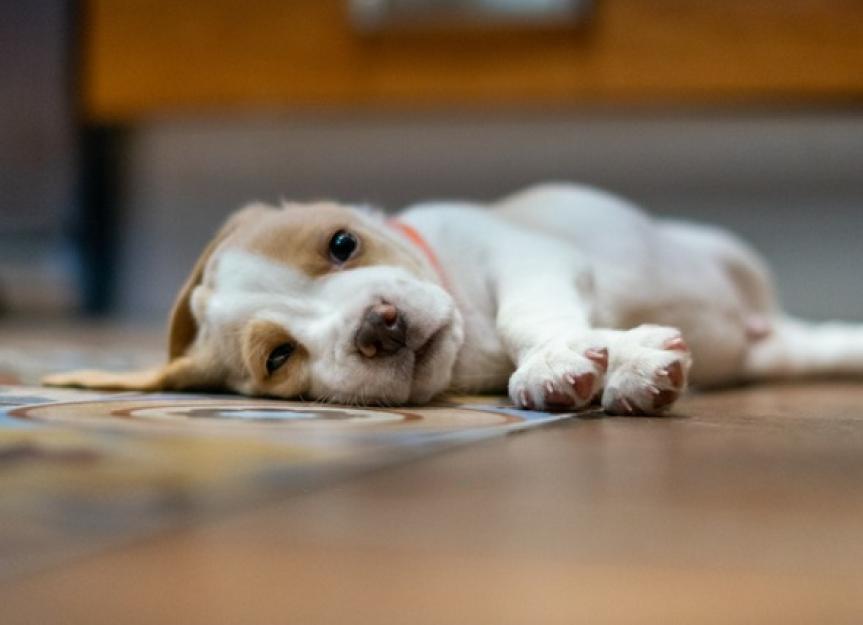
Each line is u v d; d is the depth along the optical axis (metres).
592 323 0.90
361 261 0.86
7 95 2.33
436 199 2.17
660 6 1.87
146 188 2.35
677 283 1.03
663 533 0.53
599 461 0.64
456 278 0.90
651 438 0.70
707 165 2.01
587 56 1.91
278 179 2.26
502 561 0.48
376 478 0.61
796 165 1.96
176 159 2.33
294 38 2.06
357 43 2.03
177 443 0.67
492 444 0.68
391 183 2.19
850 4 1.78
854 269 1.95
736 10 1.83
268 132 2.26
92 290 2.36
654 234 1.05
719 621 0.39
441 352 0.82
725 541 0.51
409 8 1.97
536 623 0.39
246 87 2.10
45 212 2.35
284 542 0.51
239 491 0.59
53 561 0.48
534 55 1.94
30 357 1.21
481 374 0.87
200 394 0.88
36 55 2.31
